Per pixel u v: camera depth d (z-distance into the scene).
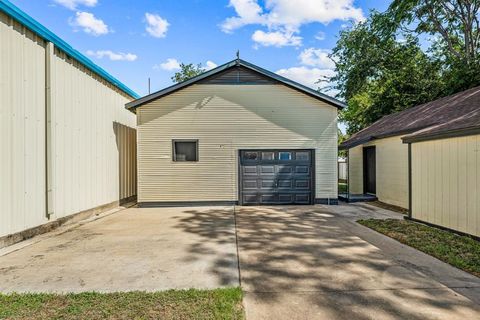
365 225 6.75
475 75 14.45
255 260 4.42
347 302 3.10
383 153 10.30
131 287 3.47
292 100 10.11
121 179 10.41
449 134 5.76
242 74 10.09
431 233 5.82
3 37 5.20
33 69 5.95
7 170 5.25
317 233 6.07
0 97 5.13
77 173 7.54
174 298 3.12
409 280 3.65
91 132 8.31
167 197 9.95
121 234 6.11
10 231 5.29
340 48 23.20
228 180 10.04
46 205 6.30
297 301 3.12
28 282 3.64
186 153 10.06
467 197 5.50
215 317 2.74
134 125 11.73
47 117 6.33
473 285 3.50
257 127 10.08
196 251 4.89
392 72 19.72
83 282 3.63
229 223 7.14
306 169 10.12
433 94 17.70
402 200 9.12
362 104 21.98
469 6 17.75
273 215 8.15
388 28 18.88
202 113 10.02
